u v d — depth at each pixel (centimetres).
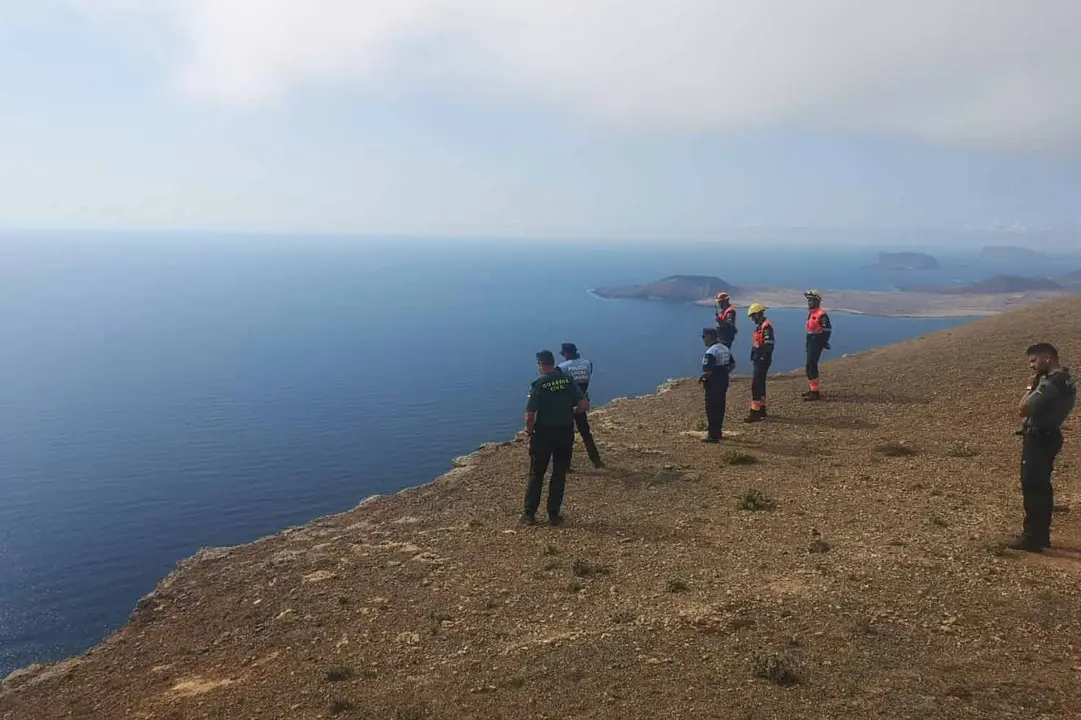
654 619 621
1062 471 998
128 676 651
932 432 1314
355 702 529
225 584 845
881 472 1079
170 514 6225
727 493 1030
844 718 441
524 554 841
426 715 498
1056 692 459
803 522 875
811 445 1297
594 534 891
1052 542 740
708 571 737
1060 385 700
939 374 1834
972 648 527
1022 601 602
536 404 935
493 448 1464
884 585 651
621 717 468
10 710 626
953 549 735
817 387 1700
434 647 620
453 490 1163
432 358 16738
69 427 10144
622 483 1120
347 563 862
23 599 4278
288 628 696
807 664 516
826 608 609
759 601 637
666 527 898
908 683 478
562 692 512
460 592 742
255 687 584
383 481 7238
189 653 676
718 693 484
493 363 16038
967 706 446
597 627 621
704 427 1495
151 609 810
